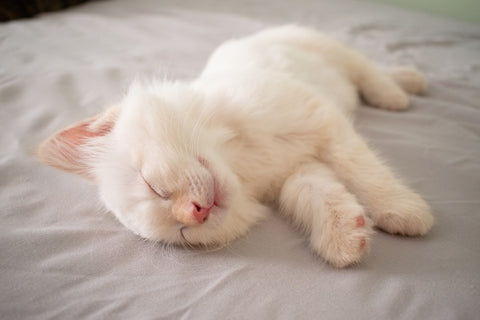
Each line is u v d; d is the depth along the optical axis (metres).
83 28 0.58
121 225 0.29
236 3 0.72
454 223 0.28
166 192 0.27
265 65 0.34
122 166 0.28
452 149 0.33
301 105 0.31
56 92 0.40
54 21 0.60
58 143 0.30
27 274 0.25
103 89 0.41
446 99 0.40
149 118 0.28
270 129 0.30
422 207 0.28
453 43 0.54
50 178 0.32
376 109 0.40
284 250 0.27
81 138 0.30
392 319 0.23
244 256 0.27
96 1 0.72
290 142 0.31
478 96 0.40
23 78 0.42
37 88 0.41
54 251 0.26
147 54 0.49
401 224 0.27
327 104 0.32
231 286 0.24
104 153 0.30
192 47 0.51
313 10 0.69
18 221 0.28
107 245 0.27
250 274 0.25
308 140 0.31
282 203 0.30
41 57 0.47
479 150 0.33
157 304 0.24
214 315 0.23
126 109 0.29
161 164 0.27
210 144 0.29
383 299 0.23
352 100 0.40
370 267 0.25
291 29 0.43
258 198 0.31
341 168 0.30
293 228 0.29
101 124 0.30
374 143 0.34
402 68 0.43
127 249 0.27
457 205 0.29
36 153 0.30
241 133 0.30
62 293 0.24
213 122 0.30
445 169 0.32
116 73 0.43
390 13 0.68
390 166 0.32
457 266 0.25
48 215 0.29
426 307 0.23
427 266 0.25
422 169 0.32
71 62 0.46
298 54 0.38
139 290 0.25
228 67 0.34
